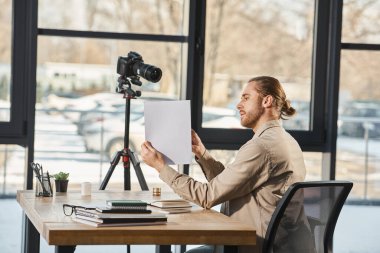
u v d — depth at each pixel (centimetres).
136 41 454
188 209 306
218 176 306
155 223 267
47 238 249
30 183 440
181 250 461
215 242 261
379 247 484
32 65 435
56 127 452
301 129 472
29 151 438
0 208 450
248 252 298
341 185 290
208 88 459
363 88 474
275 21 466
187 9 452
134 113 462
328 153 467
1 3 438
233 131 462
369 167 480
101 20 449
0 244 453
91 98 455
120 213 263
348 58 471
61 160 455
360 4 468
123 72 387
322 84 469
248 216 305
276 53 467
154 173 470
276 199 305
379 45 470
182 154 311
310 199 286
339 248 483
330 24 466
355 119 476
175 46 457
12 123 441
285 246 288
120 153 393
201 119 457
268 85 320
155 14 454
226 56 460
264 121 320
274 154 304
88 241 249
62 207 302
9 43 440
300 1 468
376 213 484
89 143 459
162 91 459
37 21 436
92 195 346
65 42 447
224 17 459
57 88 449
